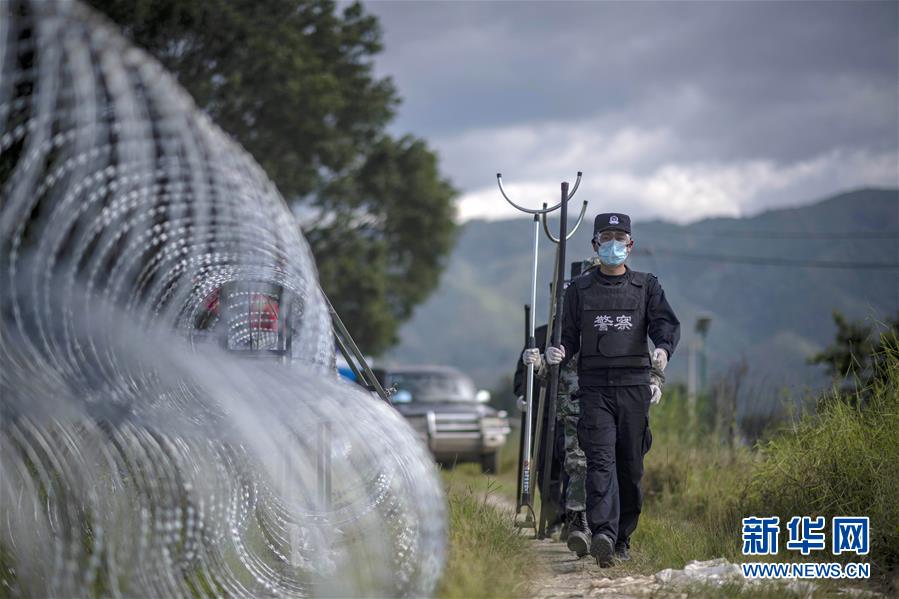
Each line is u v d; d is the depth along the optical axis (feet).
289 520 48.42
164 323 41.37
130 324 37.73
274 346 52.44
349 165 306.14
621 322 61.16
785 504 68.85
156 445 39.24
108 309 35.86
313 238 314.14
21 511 38.58
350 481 45.01
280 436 41.55
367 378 60.75
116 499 39.93
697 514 82.74
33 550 38.40
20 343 33.12
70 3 26.89
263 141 263.08
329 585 43.57
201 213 37.11
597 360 60.90
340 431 43.32
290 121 261.03
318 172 295.48
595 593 51.01
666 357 60.64
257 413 39.78
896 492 60.03
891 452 62.03
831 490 65.31
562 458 73.87
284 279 44.62
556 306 65.72
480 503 66.90
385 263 327.88
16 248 30.30
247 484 48.39
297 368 43.09
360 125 314.76
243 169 39.27
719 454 99.04
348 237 322.75
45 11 26.25
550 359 64.23
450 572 45.21
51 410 35.47
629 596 50.42
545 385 69.87
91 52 27.58
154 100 31.14
